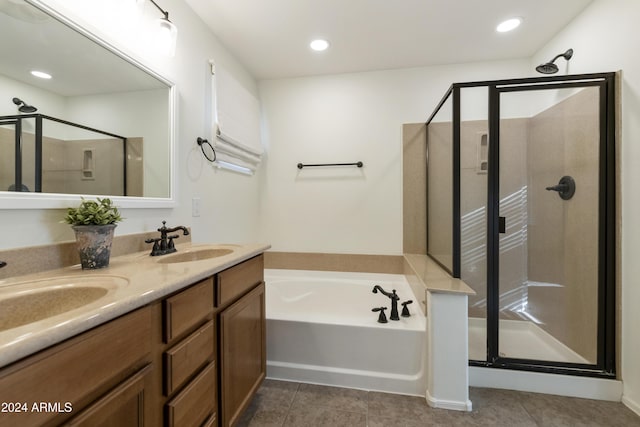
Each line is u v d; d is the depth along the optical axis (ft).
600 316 5.14
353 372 5.40
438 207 7.04
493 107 5.80
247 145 7.43
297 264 8.71
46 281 2.68
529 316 6.86
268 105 8.76
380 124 8.21
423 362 5.16
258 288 4.77
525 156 6.92
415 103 8.02
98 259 3.18
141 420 2.30
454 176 5.88
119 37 3.94
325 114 8.49
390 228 8.25
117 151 3.98
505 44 6.86
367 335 5.37
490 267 5.86
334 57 7.47
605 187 5.09
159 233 4.66
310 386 5.43
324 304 7.94
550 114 6.36
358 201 8.39
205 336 3.23
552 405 4.88
